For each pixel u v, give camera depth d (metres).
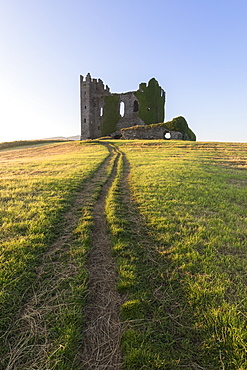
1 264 4.17
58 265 4.41
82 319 3.25
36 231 5.56
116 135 66.00
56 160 22.48
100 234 5.80
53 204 7.71
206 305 3.35
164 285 3.92
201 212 7.22
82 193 9.65
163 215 6.85
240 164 18.66
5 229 5.55
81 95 68.19
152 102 64.81
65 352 2.75
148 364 2.61
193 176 12.87
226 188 10.40
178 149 29.73
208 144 34.28
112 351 2.84
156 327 3.12
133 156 23.94
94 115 69.69
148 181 11.45
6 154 40.84
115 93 67.50
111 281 4.07
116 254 4.84
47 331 3.04
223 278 3.92
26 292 3.71
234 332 2.89
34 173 14.49
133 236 5.59
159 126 50.09
